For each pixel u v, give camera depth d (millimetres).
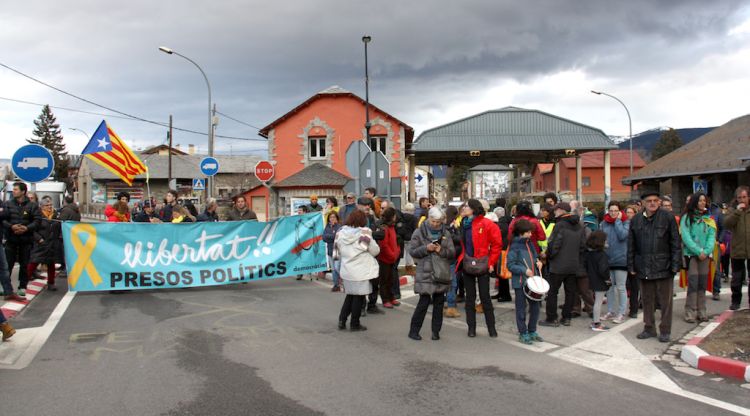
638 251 7582
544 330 8188
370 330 8117
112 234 10719
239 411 4793
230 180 67875
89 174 60750
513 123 36312
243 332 7797
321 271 12406
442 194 100250
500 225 10336
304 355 6645
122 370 5988
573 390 5438
